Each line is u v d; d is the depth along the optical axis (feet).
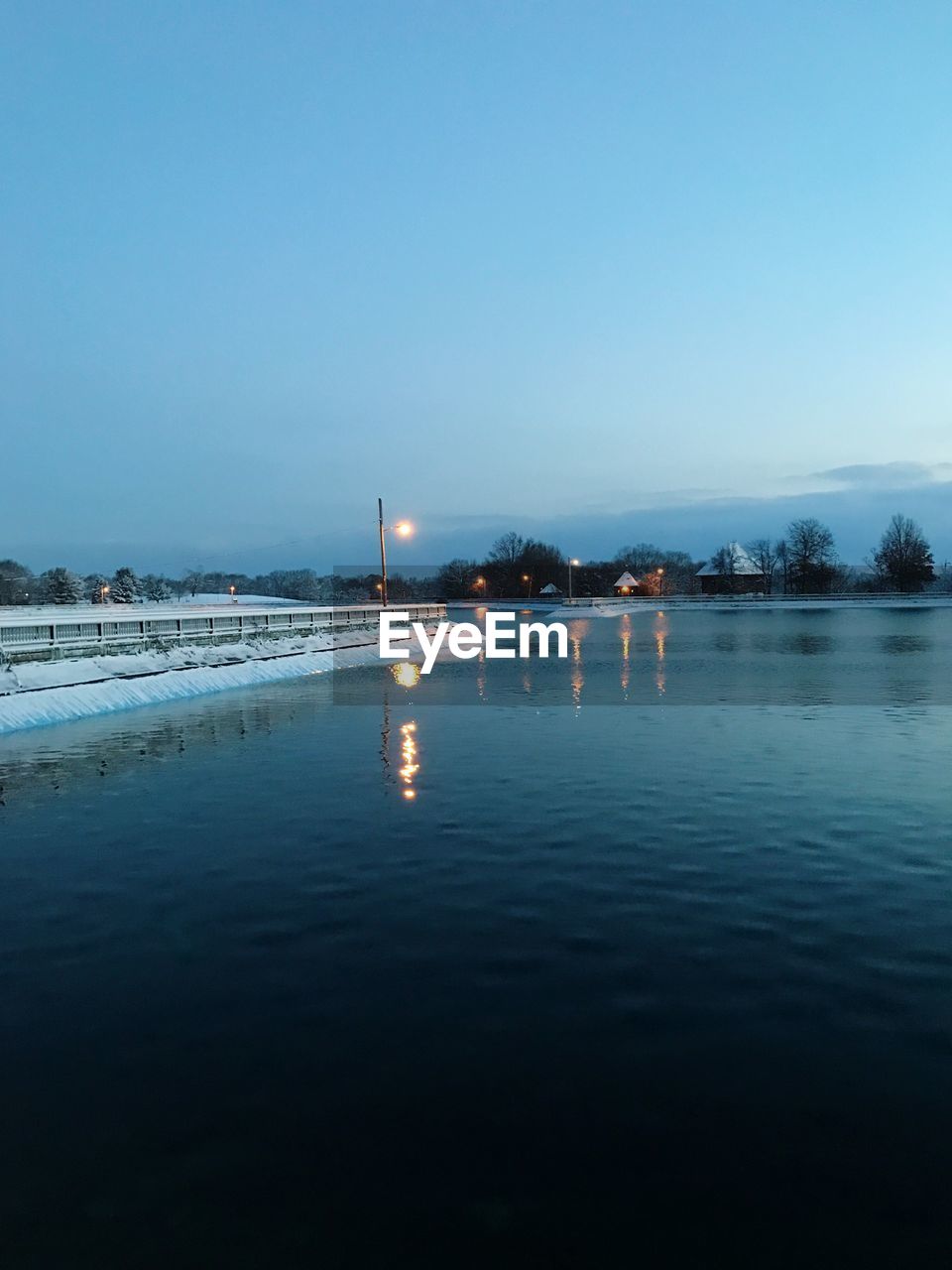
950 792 49.01
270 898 33.14
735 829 41.65
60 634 92.38
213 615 121.29
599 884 34.24
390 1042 22.30
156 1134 18.58
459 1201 16.56
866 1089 20.10
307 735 70.54
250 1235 15.70
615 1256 15.15
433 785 51.72
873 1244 15.40
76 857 38.47
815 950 27.91
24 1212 16.31
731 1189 16.81
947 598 389.60
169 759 60.80
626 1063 21.25
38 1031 23.11
